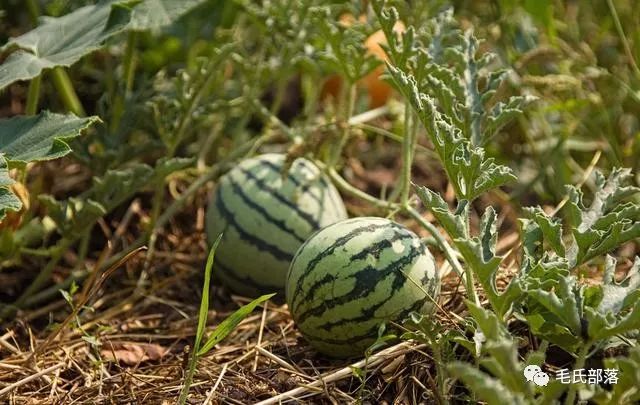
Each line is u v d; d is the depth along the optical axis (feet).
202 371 4.78
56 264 5.66
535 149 6.02
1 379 4.83
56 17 5.41
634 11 6.14
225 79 6.22
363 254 4.62
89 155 5.62
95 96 6.32
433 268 4.69
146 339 5.18
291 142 6.11
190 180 6.10
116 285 5.60
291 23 5.82
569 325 4.15
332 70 5.81
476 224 5.91
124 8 4.97
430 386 4.57
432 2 5.57
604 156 6.09
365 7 5.61
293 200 5.22
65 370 4.89
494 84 4.94
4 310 5.25
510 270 5.08
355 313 4.61
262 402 4.53
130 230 5.92
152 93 5.87
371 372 4.68
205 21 6.07
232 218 5.23
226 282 5.38
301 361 4.86
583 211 4.54
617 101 6.07
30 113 5.37
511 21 6.22
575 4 6.89
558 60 6.14
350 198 6.12
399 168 6.35
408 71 5.01
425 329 4.40
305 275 4.68
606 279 4.31
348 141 5.85
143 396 4.64
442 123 4.46
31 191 5.53
